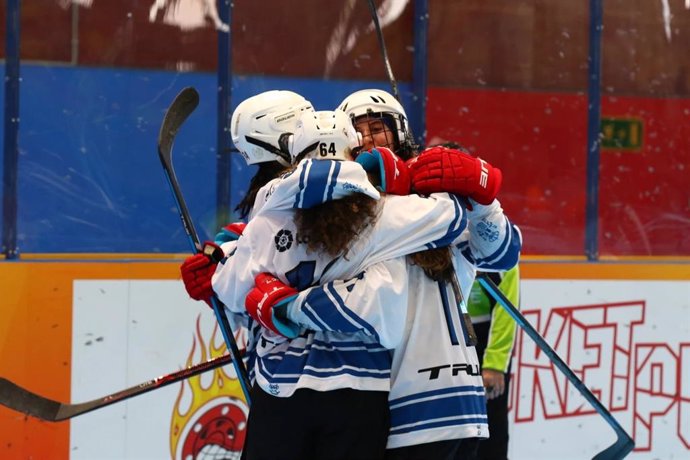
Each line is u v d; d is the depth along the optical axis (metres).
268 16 14.70
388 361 7.33
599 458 9.19
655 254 15.95
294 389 7.23
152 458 13.59
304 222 7.24
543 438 14.58
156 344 13.67
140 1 14.22
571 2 15.59
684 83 15.96
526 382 14.55
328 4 14.89
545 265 14.69
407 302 7.27
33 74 13.91
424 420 7.20
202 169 14.48
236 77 14.63
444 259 7.43
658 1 15.83
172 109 8.75
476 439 7.45
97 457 13.41
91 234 14.11
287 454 7.28
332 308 7.05
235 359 8.05
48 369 13.32
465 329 7.50
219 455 13.80
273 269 7.41
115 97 14.18
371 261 7.24
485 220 7.67
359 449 7.12
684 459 15.06
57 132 13.99
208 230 14.50
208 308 13.84
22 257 13.84
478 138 15.40
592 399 8.95
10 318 13.21
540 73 15.55
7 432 13.14
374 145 8.66
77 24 14.03
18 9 13.77
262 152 8.80
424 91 15.15
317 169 7.05
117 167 14.20
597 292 14.85
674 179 15.98
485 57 15.38
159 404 13.64
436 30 15.23
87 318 13.47
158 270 13.71
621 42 15.79
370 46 15.05
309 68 14.88
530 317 14.63
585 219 15.71
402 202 7.32
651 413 14.97
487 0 15.34
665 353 15.04
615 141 15.81
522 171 15.53
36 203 13.94
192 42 14.39
